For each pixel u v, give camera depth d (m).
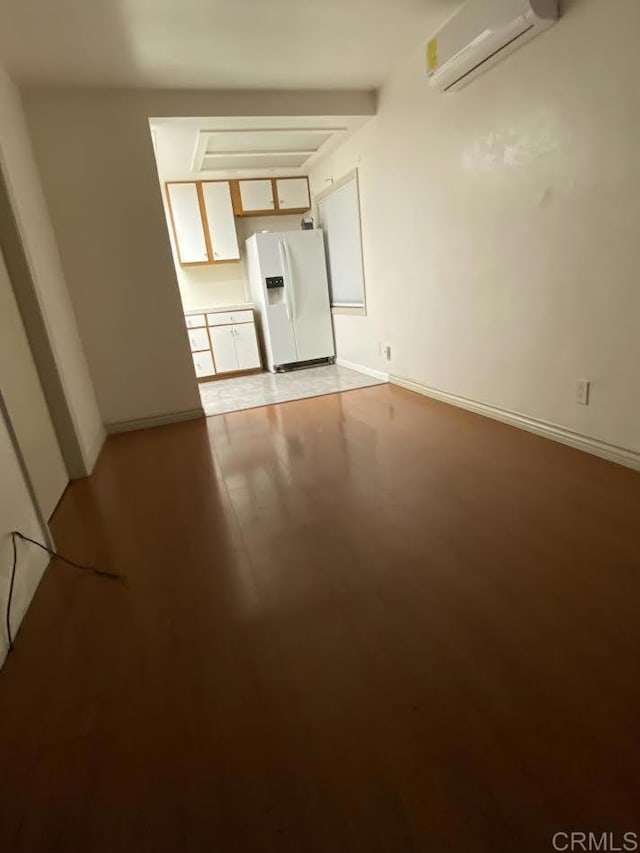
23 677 1.24
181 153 4.03
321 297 5.30
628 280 1.96
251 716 1.07
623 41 1.78
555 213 2.24
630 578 1.41
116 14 2.25
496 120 2.48
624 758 0.90
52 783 0.95
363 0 2.34
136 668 1.24
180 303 3.52
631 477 2.03
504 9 2.06
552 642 1.19
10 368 2.10
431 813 0.83
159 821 0.86
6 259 2.32
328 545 1.74
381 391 4.04
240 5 2.28
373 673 1.15
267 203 5.25
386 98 3.42
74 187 3.13
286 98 3.37
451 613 1.33
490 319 2.84
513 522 1.78
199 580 1.61
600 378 2.18
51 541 1.83
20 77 2.77
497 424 2.89
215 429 3.39
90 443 2.96
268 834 0.83
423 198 3.24
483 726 0.99
